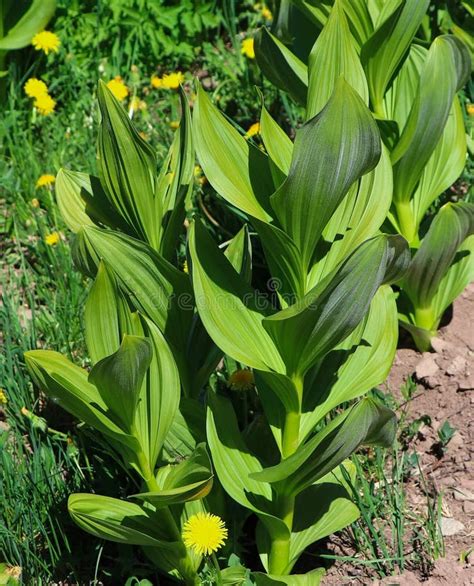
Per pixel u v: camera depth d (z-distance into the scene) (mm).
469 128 4711
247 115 5098
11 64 5133
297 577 2742
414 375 3812
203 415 3008
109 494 3213
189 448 3000
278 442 2785
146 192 2865
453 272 3918
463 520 3182
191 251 2600
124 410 2525
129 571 3082
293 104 5125
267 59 3787
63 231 4500
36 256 4406
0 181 4656
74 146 4863
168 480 2688
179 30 5664
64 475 3326
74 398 2500
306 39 4082
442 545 3068
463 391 3682
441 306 3908
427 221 4129
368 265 2338
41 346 3889
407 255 2588
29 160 4758
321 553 3166
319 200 2375
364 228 2621
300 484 2689
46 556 3152
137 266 2871
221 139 2611
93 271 2914
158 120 5082
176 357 3025
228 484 2746
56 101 5336
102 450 3244
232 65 5480
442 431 3451
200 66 5676
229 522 3084
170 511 2822
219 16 5672
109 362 2359
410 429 3516
